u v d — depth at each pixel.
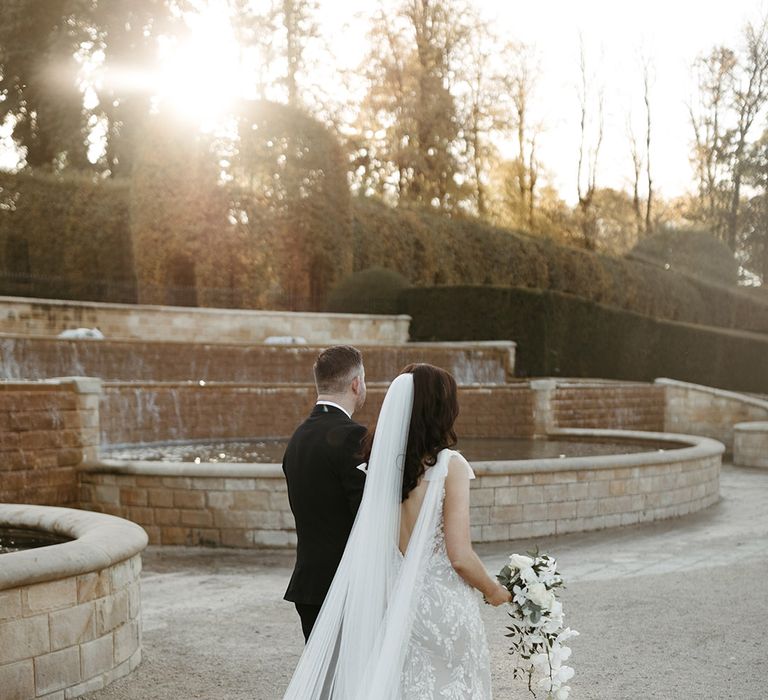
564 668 3.22
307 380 20.08
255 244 23.22
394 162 36.81
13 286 25.55
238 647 5.74
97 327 20.52
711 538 10.23
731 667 5.19
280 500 9.70
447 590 3.00
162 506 10.03
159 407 15.80
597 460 10.96
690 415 23.52
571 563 8.83
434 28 37.69
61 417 10.59
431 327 25.09
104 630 4.95
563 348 25.42
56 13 32.28
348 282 25.12
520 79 40.59
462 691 2.98
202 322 21.92
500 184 41.94
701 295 38.66
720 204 47.44
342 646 3.02
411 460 3.03
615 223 45.75
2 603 4.37
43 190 28.02
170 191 22.92
